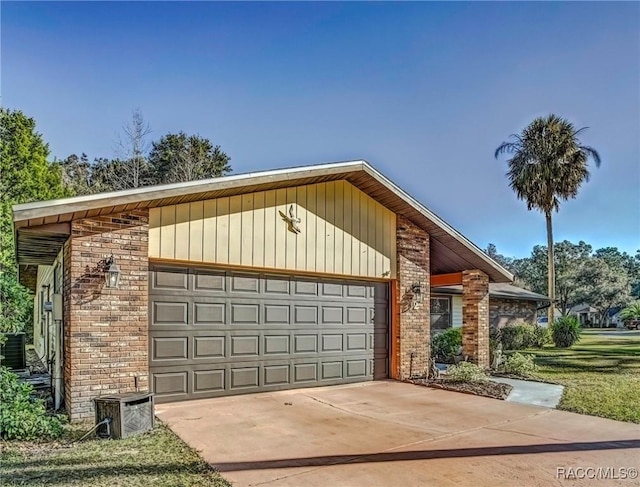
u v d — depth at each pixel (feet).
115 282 22.79
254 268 28.32
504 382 33.96
